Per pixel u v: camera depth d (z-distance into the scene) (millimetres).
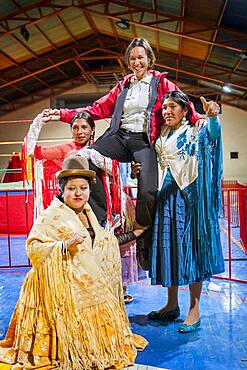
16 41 14000
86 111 3852
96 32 16016
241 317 3748
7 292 4770
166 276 3338
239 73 15281
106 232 2932
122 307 2963
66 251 2561
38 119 3822
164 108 3393
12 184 9805
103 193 3523
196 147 3357
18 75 17188
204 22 11492
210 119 3230
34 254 2602
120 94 3650
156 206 3447
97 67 19531
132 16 13117
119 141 3572
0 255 7066
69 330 2531
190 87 19203
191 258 3354
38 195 3781
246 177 19594
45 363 2523
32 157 3801
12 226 9031
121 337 2668
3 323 3730
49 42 15203
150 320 3744
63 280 2564
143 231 3488
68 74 19562
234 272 5441
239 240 7855
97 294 2666
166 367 2840
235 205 9844
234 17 10680
